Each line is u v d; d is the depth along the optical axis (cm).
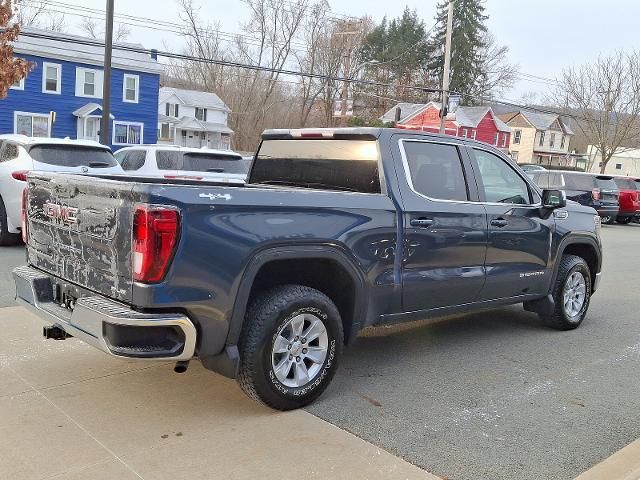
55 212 414
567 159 7181
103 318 346
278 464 347
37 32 3112
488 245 546
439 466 356
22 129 3095
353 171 496
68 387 439
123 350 345
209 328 372
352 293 448
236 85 5941
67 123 3238
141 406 414
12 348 511
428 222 491
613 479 343
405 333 634
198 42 5394
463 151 543
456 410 439
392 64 6906
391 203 471
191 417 402
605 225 2367
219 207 368
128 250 352
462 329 659
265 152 569
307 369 425
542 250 608
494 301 572
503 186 579
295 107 5825
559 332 664
